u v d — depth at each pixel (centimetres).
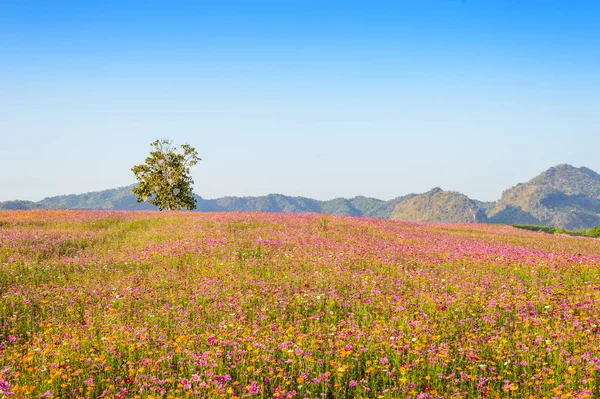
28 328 1297
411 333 1150
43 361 978
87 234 3036
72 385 902
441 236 3247
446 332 1200
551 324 1245
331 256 2206
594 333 1162
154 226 3478
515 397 883
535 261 2166
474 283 1722
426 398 842
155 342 1112
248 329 1169
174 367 995
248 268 1956
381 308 1416
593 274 1897
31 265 2073
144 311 1413
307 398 862
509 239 3450
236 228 3064
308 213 4572
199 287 1659
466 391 890
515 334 1162
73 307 1483
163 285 1744
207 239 2600
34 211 4594
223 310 1388
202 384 850
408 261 2167
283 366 978
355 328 1197
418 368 983
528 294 1573
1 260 2128
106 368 952
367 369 955
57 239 2752
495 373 963
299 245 2466
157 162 8012
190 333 1199
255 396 867
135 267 2114
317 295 1513
